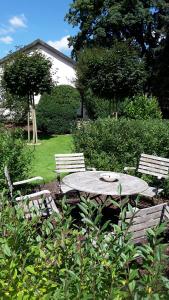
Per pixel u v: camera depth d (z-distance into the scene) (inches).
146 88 1013.8
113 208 264.1
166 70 985.5
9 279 73.2
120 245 74.4
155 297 61.5
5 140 266.1
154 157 276.8
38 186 317.7
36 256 80.9
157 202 282.4
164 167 269.9
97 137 325.1
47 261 82.8
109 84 617.9
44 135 690.8
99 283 70.6
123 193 206.2
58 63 985.5
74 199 282.8
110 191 208.8
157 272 66.8
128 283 67.1
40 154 496.4
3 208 92.7
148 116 573.6
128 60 609.6
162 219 153.2
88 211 86.9
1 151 260.1
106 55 613.3
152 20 1023.6
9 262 74.3
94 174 247.0
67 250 82.0
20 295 71.9
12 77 577.6
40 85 582.6
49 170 390.6
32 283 75.8
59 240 83.1
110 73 609.0
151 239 74.4
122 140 317.7
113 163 317.1
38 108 710.5
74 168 281.3
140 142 317.1
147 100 596.1
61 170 278.5
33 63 569.9
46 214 150.2
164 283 65.0
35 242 84.1
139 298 62.6
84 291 69.6
